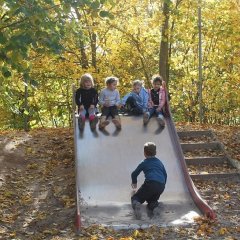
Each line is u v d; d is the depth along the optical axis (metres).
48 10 7.86
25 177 10.04
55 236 7.32
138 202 8.12
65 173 10.23
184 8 19.61
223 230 7.30
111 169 9.58
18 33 7.05
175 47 24.02
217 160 10.75
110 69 21.16
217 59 21.00
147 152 8.51
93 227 7.59
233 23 18.31
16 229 7.62
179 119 25.48
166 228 7.56
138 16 19.58
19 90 13.62
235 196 9.15
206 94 22.59
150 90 11.91
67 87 22.81
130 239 7.03
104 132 10.82
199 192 9.35
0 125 21.58
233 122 24.83
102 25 18.91
